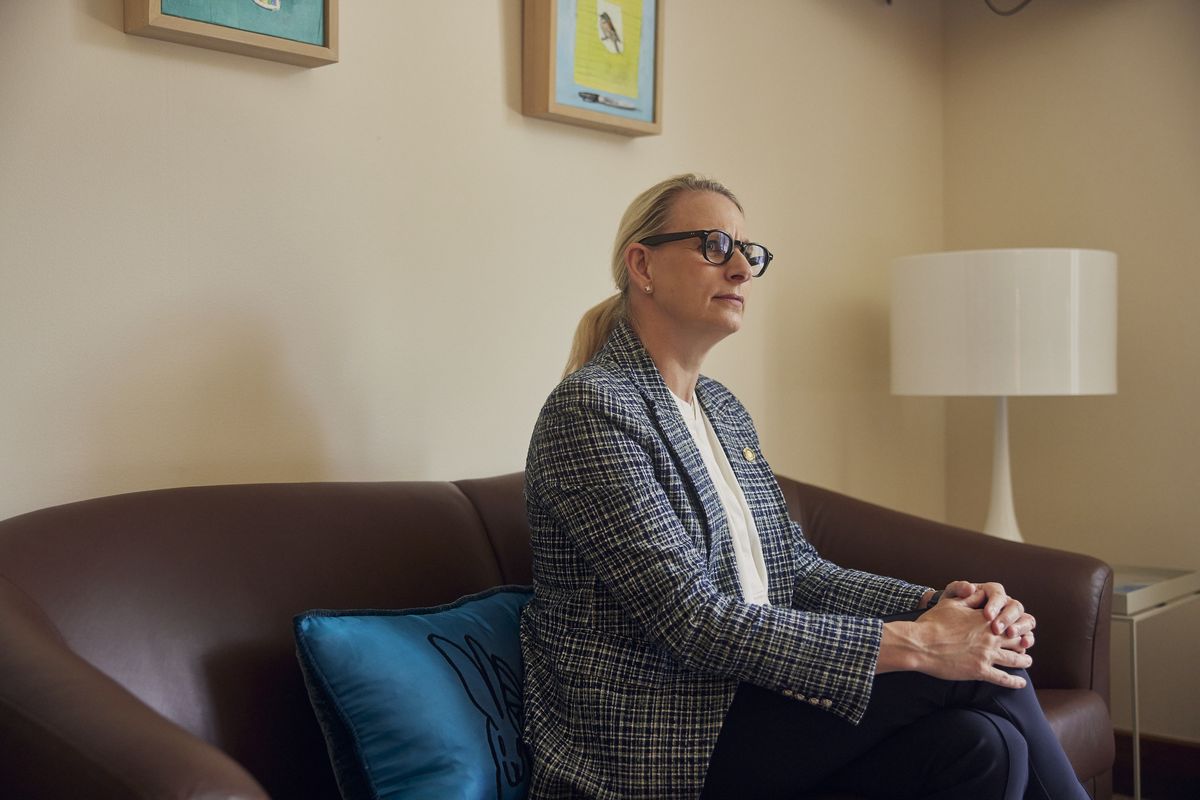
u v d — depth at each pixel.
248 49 1.85
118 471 1.75
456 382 2.22
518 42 2.34
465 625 1.68
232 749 1.48
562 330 2.44
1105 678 2.20
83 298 1.71
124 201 1.75
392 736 1.47
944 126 3.59
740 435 1.93
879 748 1.54
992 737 1.46
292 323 1.96
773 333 2.99
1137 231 3.22
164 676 1.45
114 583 1.46
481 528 1.96
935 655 1.53
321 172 2.00
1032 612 2.20
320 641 1.50
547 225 2.40
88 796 0.99
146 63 1.77
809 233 3.10
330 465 2.02
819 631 1.52
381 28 2.09
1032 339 2.76
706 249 1.78
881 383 3.36
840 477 3.21
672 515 1.61
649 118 2.55
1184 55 3.13
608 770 1.55
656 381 1.75
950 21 3.58
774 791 1.56
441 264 2.20
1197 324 3.12
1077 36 3.32
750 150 2.91
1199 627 3.09
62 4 1.68
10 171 1.63
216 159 1.86
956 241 3.57
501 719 1.58
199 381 1.84
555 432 1.63
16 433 1.64
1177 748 3.09
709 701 1.57
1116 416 3.27
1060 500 3.37
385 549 1.77
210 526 1.60
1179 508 3.16
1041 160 3.39
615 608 1.61
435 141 2.18
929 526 2.41
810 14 3.09
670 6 2.69
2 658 1.16
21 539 1.44
